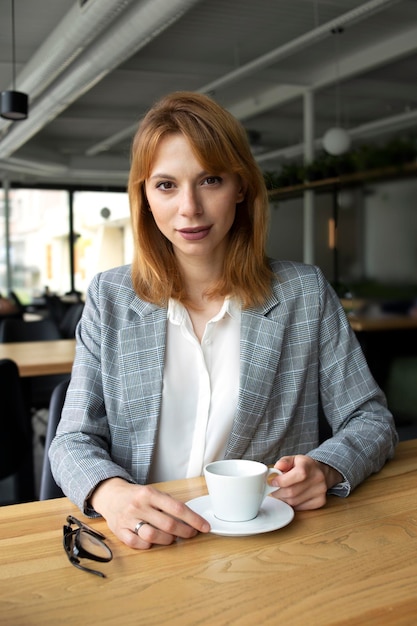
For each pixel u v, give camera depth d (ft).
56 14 20.04
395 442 4.02
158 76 27.37
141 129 3.80
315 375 4.28
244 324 4.14
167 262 4.14
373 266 21.21
